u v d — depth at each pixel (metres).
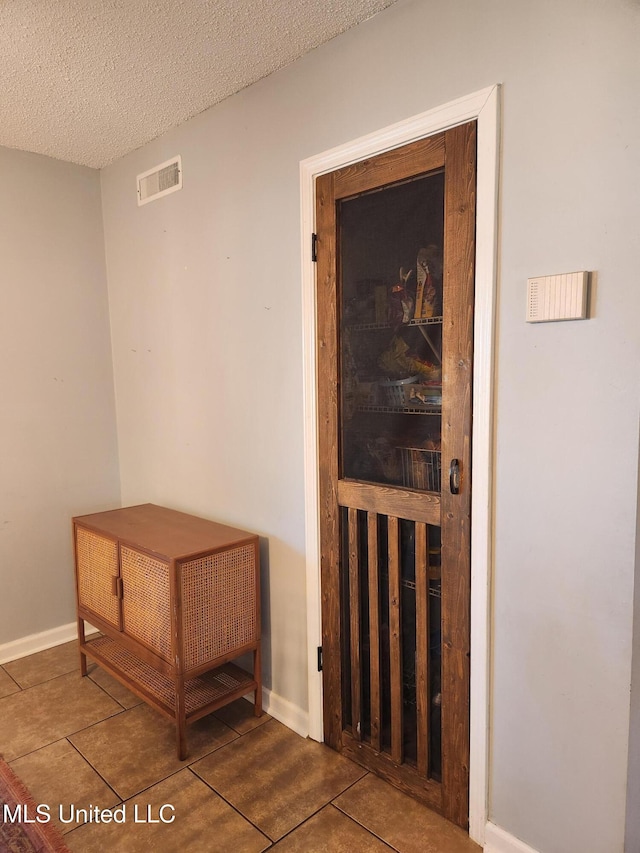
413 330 1.70
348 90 1.76
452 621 1.63
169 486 2.75
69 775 1.90
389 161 1.67
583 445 1.33
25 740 2.09
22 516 2.75
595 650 1.35
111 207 2.90
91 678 2.55
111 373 3.05
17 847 1.60
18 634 2.77
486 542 1.52
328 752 2.02
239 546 2.11
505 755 1.54
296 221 1.97
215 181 2.28
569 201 1.31
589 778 1.38
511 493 1.47
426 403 1.68
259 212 2.11
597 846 1.38
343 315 1.88
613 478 1.29
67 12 1.60
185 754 1.98
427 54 1.55
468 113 1.47
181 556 1.93
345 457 1.92
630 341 1.24
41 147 2.63
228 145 2.20
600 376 1.29
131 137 2.54
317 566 2.02
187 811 1.74
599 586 1.33
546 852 1.47
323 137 1.85
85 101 2.17
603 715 1.34
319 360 1.94
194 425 2.55
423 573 1.70
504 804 1.55
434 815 1.72
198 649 2.00
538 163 1.36
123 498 3.11
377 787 1.84
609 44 1.23
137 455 2.96
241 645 2.14
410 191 1.66
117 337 2.99
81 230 2.89
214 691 2.15
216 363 2.39
